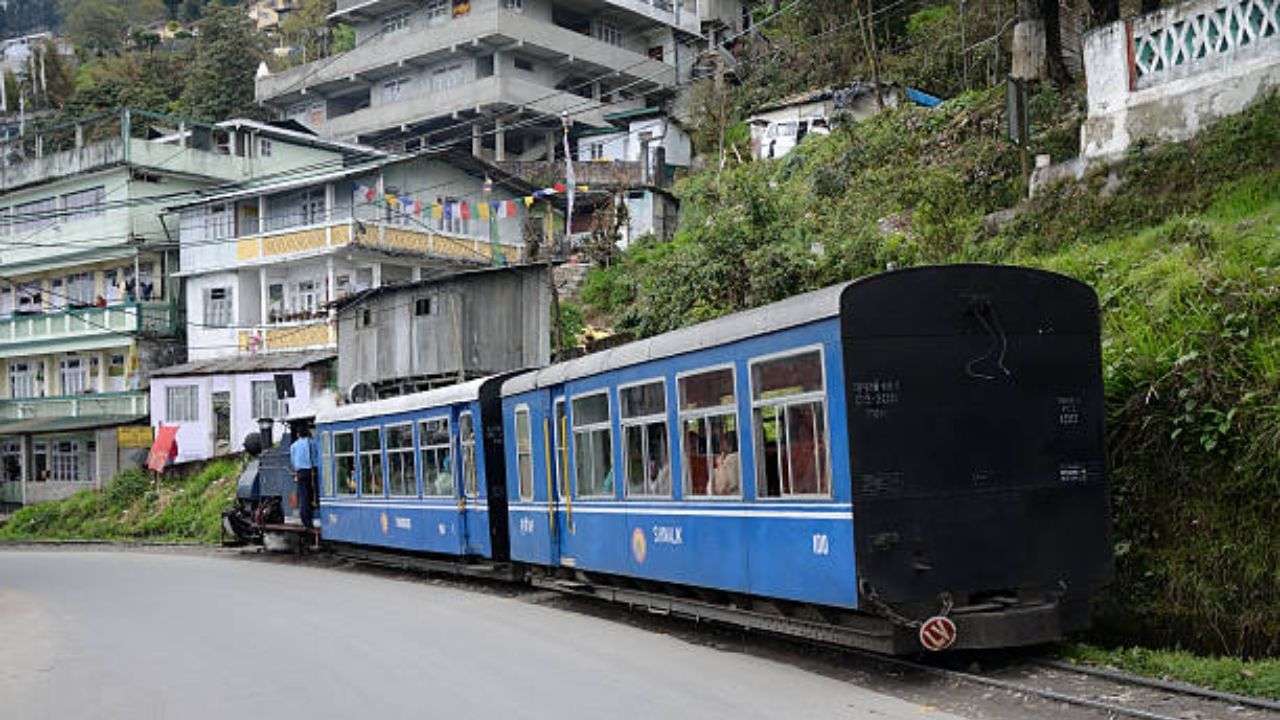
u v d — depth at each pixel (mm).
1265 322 10531
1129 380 10992
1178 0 16922
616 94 55969
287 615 15367
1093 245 15125
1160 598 10297
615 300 32562
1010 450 9531
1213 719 7387
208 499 34812
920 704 8375
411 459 19750
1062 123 20141
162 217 41125
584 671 10375
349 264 37219
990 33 35375
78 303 45094
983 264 9648
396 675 10609
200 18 103188
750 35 53000
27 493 44656
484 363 30938
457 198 38156
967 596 9289
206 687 10531
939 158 23500
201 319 40094
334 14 56219
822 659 10398
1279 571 9391
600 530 13773
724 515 11078
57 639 14398
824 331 9453
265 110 63188
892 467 9195
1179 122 15133
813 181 27625
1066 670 9039
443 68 54062
